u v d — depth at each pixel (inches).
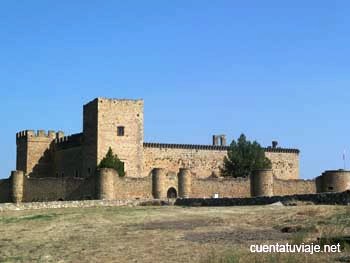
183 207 2522.1
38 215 2247.8
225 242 1286.9
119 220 1904.5
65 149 4411.9
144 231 1566.2
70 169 4315.9
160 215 2027.6
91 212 2279.8
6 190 3848.4
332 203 2170.3
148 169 4158.5
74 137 4291.3
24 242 1492.4
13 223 1987.0
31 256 1262.3
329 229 1348.4
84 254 1245.1
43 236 1590.8
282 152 4628.4
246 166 4205.2
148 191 3644.2
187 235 1444.4
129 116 4047.7
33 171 4549.7
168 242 1339.8
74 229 1710.1
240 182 3725.4
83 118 4163.4
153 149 4197.8
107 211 2308.1
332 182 3703.3
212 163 4377.5
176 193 3718.0
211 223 1688.0
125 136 4025.6
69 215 2167.8
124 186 3585.1
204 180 3725.4
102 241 1418.6
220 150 4411.9
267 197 2498.8
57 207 2787.9
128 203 2970.0
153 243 1338.6
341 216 1578.5
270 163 4352.9
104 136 3973.9
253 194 3661.4
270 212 1865.2
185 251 1203.9
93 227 1733.5
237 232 1460.4
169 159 4244.6
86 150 4087.1
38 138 4584.2
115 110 4013.3
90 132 4047.7
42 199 3730.3
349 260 1016.2
